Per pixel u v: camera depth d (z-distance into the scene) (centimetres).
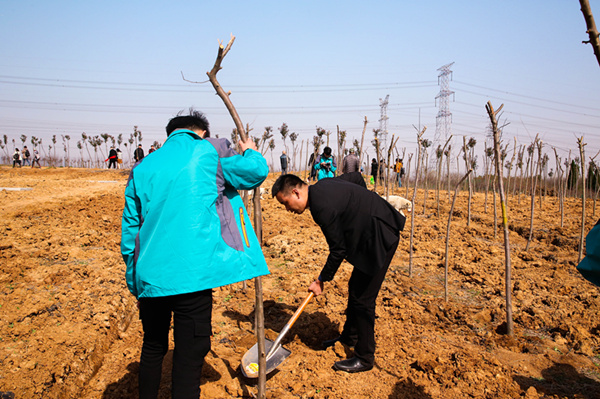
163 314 239
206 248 219
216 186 233
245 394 292
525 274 591
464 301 490
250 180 244
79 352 326
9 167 3077
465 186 2031
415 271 605
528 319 432
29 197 1151
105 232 771
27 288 438
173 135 244
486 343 382
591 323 427
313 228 898
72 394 284
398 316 435
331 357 347
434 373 326
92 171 2739
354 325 354
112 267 546
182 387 229
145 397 242
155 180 222
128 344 366
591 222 951
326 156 1134
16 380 277
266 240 784
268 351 318
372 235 309
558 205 1277
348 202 307
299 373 322
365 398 294
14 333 338
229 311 438
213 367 318
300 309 329
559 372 338
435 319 436
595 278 279
